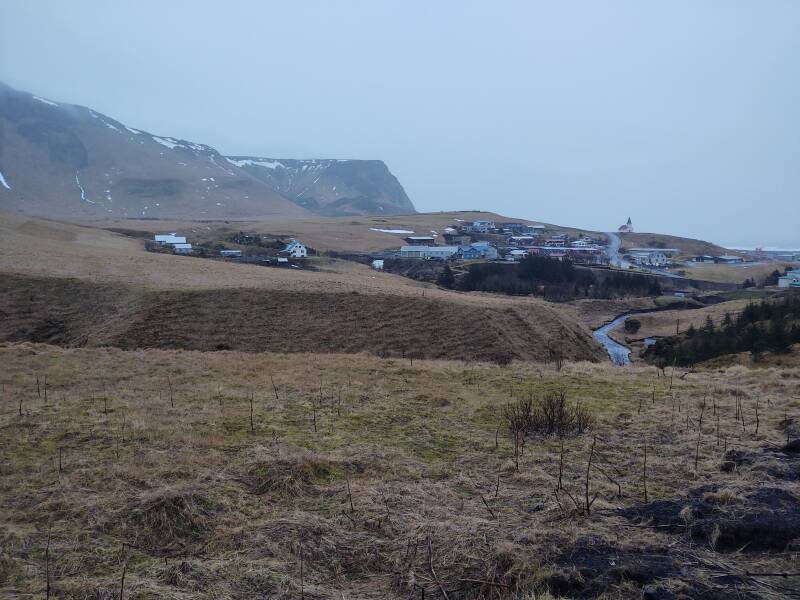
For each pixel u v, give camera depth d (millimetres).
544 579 4941
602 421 10219
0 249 47000
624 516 6258
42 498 6578
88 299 37969
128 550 5461
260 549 5469
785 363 34844
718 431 9398
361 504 6492
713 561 5266
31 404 10883
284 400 11531
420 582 5016
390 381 13711
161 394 11953
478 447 8789
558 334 44094
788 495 6613
